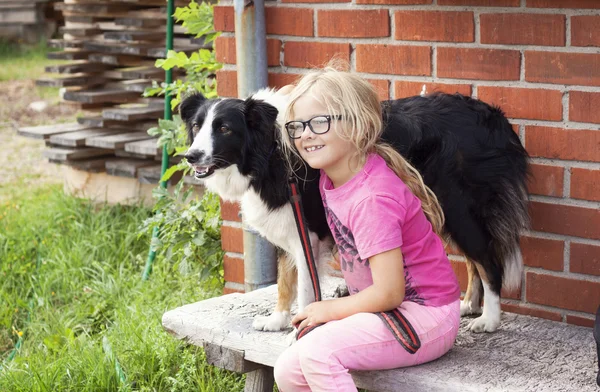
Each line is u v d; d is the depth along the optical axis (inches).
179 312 135.9
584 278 128.0
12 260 210.8
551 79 123.8
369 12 138.5
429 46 134.0
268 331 126.5
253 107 119.1
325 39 144.3
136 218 227.3
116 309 176.6
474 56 130.0
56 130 258.5
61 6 260.8
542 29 122.7
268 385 128.7
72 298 191.0
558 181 127.0
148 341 148.9
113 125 254.2
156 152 227.3
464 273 139.5
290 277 127.0
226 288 167.0
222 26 153.9
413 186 108.6
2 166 342.0
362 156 106.3
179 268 174.1
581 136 123.3
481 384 104.0
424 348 105.6
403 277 102.7
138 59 249.1
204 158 118.6
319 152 105.0
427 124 119.3
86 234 224.5
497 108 125.0
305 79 106.9
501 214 121.2
